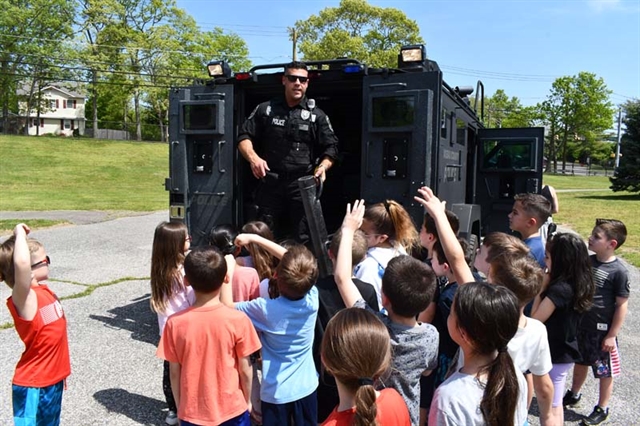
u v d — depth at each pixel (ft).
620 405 12.86
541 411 8.69
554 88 199.31
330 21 159.22
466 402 6.07
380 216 11.30
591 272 10.21
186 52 169.27
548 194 20.11
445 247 9.05
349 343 6.03
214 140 17.15
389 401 6.36
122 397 12.65
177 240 11.68
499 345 6.20
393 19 157.79
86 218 49.83
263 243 11.08
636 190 94.68
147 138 200.03
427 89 14.61
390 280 7.86
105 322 18.49
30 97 174.09
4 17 156.56
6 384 13.23
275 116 16.62
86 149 132.26
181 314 8.89
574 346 10.27
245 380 9.00
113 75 164.45
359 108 21.95
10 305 9.34
